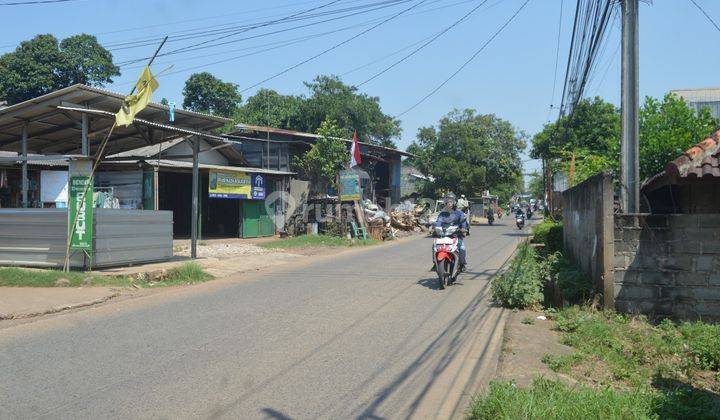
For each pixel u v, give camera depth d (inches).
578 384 227.5
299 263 640.4
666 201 443.2
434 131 1792.6
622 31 391.5
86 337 289.9
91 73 1366.9
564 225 693.3
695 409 204.8
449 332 306.8
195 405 196.7
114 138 675.4
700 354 288.4
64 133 639.1
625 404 191.0
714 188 358.6
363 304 383.2
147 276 479.2
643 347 298.5
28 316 339.9
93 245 480.1
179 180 1034.7
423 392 213.8
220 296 415.8
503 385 204.4
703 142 331.0
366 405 199.8
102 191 810.2
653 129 598.2
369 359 254.5
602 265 369.7
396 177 1563.7
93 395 205.3
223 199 1058.1
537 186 3262.8
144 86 459.8
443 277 443.8
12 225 506.6
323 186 1156.5
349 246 882.1
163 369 236.2
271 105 1571.1
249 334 297.0
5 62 1278.3
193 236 634.2
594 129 1050.7
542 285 394.9
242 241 905.5
